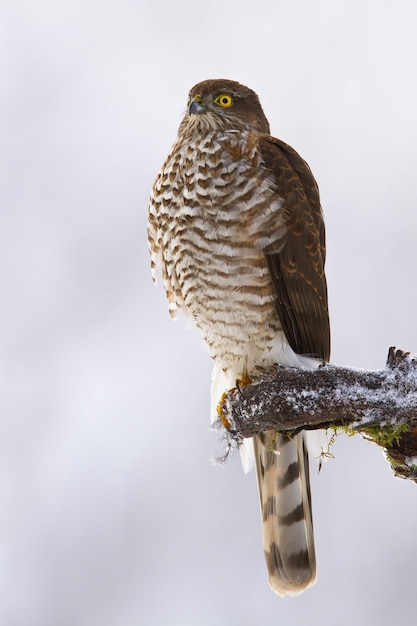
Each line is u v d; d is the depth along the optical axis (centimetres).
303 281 963
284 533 1016
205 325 982
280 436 998
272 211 932
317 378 801
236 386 898
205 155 945
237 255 934
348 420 795
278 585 1023
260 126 1046
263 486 1023
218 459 904
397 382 770
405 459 779
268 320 952
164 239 983
